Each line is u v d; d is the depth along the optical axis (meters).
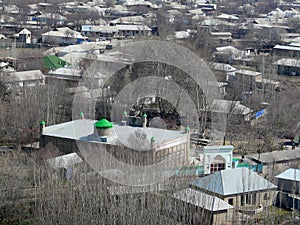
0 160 75.19
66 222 63.44
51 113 97.75
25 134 91.69
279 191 73.50
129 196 64.31
